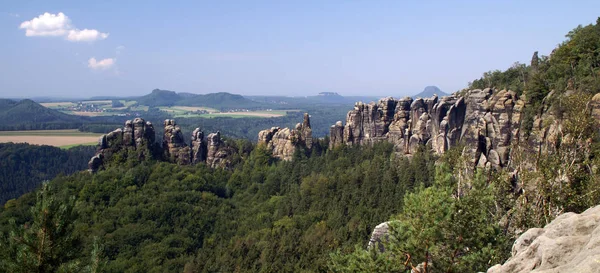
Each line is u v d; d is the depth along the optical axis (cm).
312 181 11288
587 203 4244
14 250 2922
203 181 12181
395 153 11550
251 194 12475
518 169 5466
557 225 2403
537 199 4731
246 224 10219
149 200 10356
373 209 8862
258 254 8256
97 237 3219
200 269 8144
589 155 4928
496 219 4419
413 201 3397
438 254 3400
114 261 8069
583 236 2147
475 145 8294
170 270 8162
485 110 8950
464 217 3353
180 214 10169
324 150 14862
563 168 4612
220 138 14962
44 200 3023
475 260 3231
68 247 3095
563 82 7375
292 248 8031
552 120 6331
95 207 9725
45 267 2942
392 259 3500
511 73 11131
